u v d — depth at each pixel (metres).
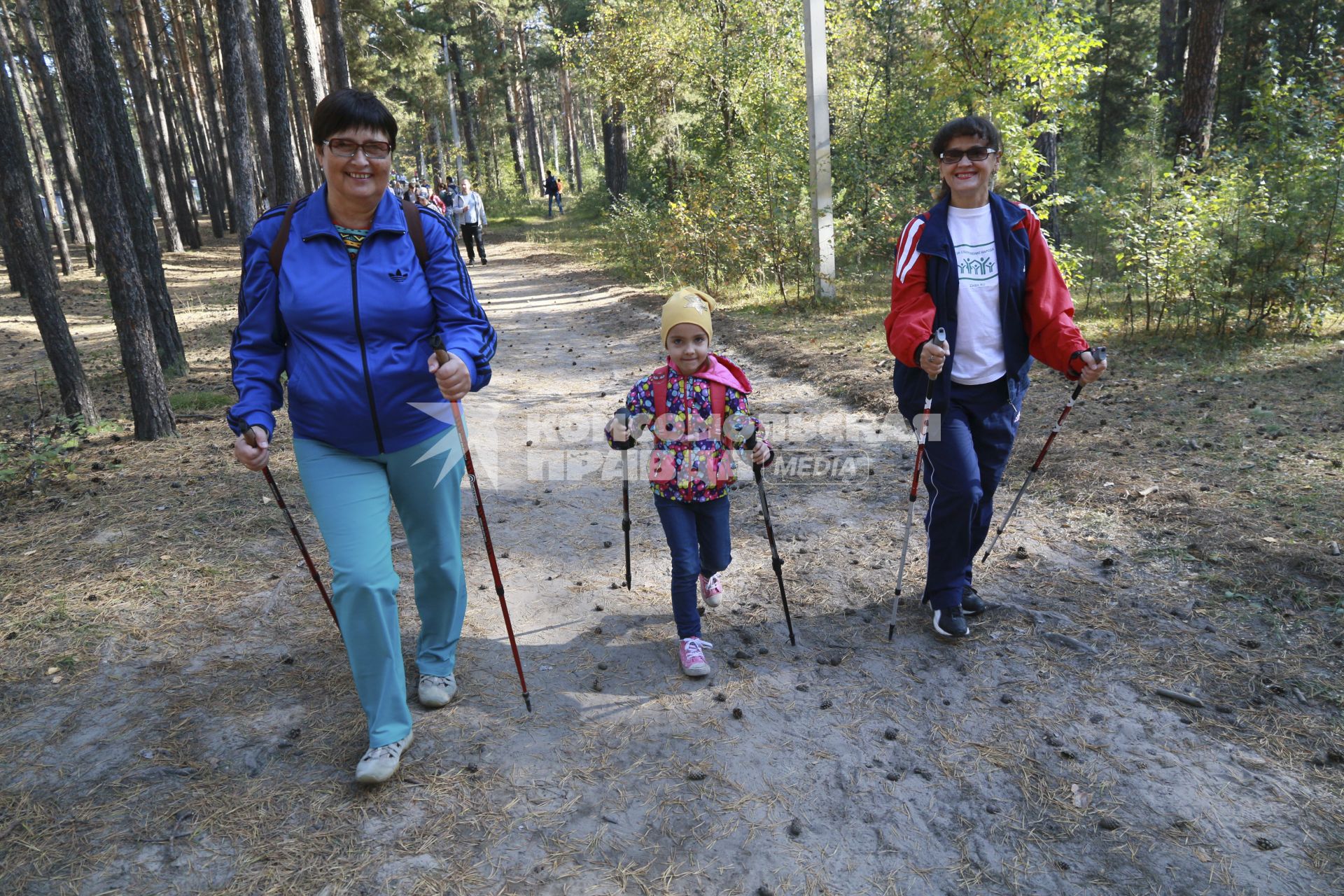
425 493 2.95
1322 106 8.44
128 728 3.09
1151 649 3.41
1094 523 4.51
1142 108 10.88
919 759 2.90
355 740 3.02
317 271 2.68
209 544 4.65
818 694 3.29
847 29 15.18
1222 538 4.15
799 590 4.12
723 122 15.80
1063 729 3.01
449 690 3.26
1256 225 7.90
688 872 2.46
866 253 14.04
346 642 2.77
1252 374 6.88
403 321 2.75
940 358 3.05
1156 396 6.48
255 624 3.82
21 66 28.70
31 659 3.52
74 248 26.77
